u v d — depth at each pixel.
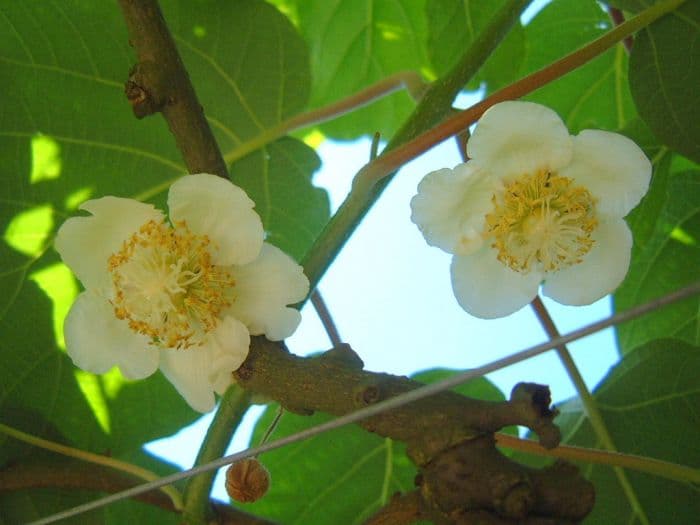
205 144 0.26
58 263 0.31
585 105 0.40
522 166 0.27
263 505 0.34
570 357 0.32
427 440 0.21
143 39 0.26
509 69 0.36
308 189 0.35
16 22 0.32
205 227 0.26
